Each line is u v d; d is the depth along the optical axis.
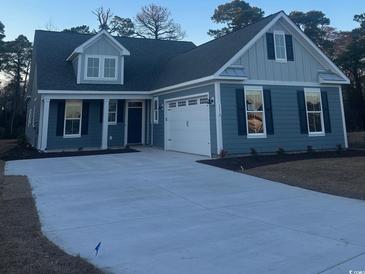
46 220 6.21
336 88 17.69
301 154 15.44
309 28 38.06
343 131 17.61
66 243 5.07
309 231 5.57
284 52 16.42
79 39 23.00
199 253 4.67
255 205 7.34
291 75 16.45
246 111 15.16
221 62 14.80
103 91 19.05
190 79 15.76
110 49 19.89
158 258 4.51
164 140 18.78
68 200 7.71
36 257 4.36
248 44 15.02
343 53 35.28
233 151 14.65
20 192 8.27
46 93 17.92
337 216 6.45
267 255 4.57
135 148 19.28
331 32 39.62
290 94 16.34
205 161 13.43
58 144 19.05
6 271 3.92
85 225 5.95
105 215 6.58
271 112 15.73
